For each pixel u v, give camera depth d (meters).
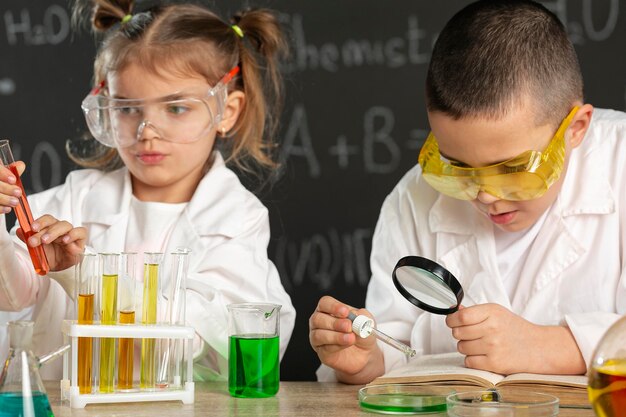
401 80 3.15
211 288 1.84
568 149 1.67
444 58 1.58
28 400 1.16
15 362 1.17
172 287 1.43
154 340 1.39
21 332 1.18
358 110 3.16
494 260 1.81
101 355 1.36
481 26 1.59
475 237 1.83
